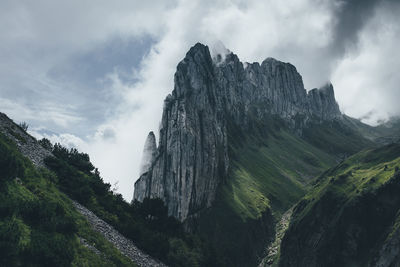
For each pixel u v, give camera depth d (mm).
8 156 39906
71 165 69188
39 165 54531
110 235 50188
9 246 28109
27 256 30000
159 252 57656
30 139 62969
